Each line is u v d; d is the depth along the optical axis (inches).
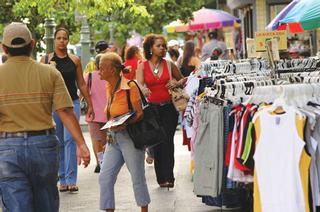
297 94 545.6
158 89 786.8
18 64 496.1
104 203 633.0
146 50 786.8
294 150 524.1
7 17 1149.1
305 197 523.5
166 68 789.2
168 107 790.5
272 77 670.5
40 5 962.7
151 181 861.2
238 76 735.7
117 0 992.9
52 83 497.7
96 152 920.9
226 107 628.7
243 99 629.9
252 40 889.5
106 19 2014.0
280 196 526.9
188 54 1192.8
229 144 594.9
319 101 547.5
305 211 523.5
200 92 759.1
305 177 523.8
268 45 687.1
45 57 789.9
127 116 623.5
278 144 527.5
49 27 997.8
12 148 487.2
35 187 498.3
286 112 526.0
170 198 762.8
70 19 1434.5
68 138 800.9
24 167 489.7
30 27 1155.3
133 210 710.5
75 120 505.0
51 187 501.0
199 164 644.7
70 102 502.6
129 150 629.6
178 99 782.5
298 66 823.1
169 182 807.7
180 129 1390.3
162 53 783.7
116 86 637.3
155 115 638.5
